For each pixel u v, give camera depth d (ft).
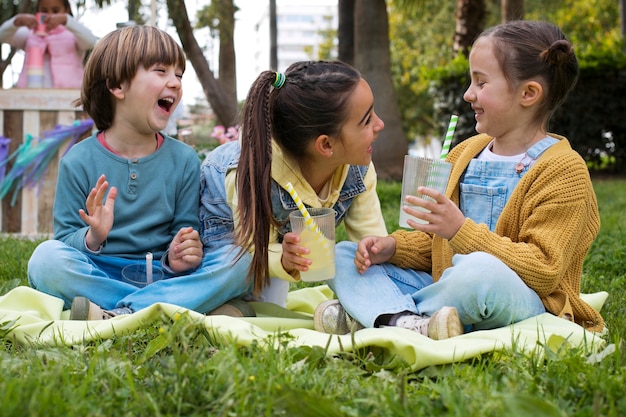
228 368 5.76
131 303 8.75
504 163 8.67
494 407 5.21
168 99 9.86
